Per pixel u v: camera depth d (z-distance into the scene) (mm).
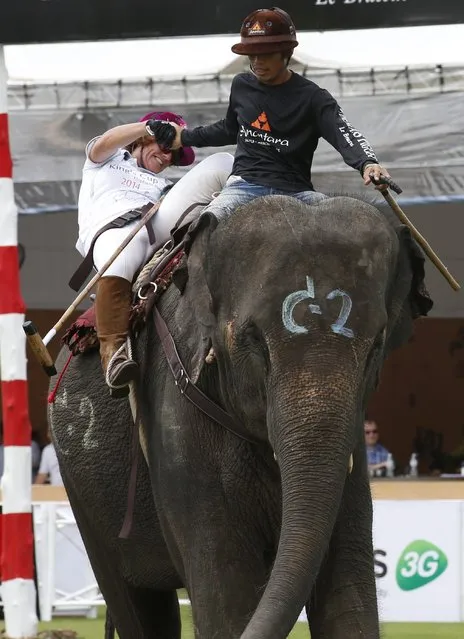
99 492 13461
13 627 21484
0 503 24578
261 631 8961
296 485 9289
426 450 38000
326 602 10836
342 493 10102
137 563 13594
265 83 11555
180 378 11328
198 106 24625
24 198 25141
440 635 23391
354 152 11008
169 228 12797
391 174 24656
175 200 12812
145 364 12164
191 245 10711
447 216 33812
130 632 14609
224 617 10961
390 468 29750
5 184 21250
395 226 10547
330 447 9312
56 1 19766
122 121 24828
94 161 13695
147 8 19688
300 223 10156
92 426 13523
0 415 32156
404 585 25734
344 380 9469
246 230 10258
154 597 14523
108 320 12453
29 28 19844
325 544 9242
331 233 10023
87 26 19734
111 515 13430
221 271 10305
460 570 25734
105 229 13047
